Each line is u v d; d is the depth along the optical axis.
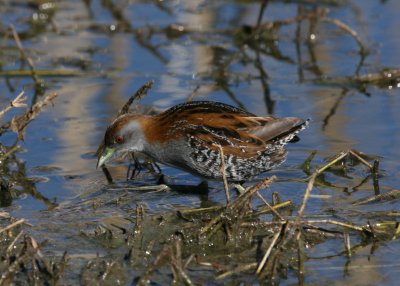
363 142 14.42
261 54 19.23
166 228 11.48
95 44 19.64
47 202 12.48
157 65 18.41
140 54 19.08
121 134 12.91
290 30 20.45
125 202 12.49
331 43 19.59
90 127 15.23
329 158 13.66
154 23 20.89
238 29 20.11
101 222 11.76
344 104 16.28
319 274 10.38
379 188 12.84
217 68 18.20
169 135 12.62
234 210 11.20
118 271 10.28
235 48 19.56
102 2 22.28
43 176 13.34
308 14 19.31
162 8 22.05
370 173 13.38
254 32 19.80
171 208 12.28
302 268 10.39
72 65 18.33
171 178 13.50
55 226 11.62
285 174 13.41
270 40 19.75
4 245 10.91
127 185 13.11
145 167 13.93
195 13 21.59
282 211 12.04
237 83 17.47
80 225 11.66
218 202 12.54
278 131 12.38
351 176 13.30
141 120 12.93
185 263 10.05
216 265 10.34
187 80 17.56
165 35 20.28
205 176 12.62
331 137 14.70
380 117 15.55
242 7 22.00
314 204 12.33
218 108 12.69
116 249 10.96
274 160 12.52
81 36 20.14
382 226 11.45
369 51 18.88
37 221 11.78
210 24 20.89
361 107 16.11
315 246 11.07
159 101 16.33
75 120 15.52
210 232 11.11
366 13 20.97
